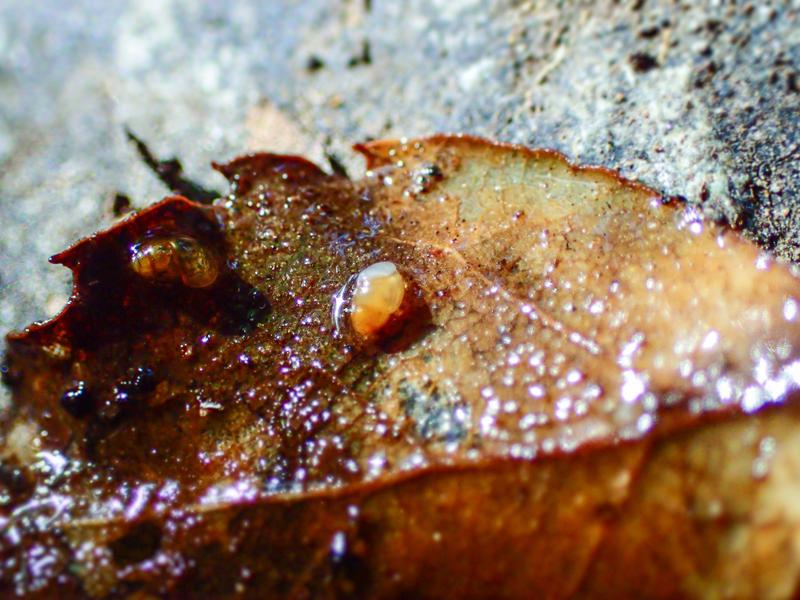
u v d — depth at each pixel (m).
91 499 0.05
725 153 0.05
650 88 0.06
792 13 0.06
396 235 0.05
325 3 0.07
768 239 0.05
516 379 0.05
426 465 0.05
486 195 0.05
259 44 0.07
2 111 0.07
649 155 0.05
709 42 0.06
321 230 0.05
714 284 0.05
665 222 0.05
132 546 0.05
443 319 0.05
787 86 0.05
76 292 0.05
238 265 0.05
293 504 0.05
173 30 0.07
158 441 0.05
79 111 0.07
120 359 0.05
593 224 0.05
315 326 0.05
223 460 0.05
